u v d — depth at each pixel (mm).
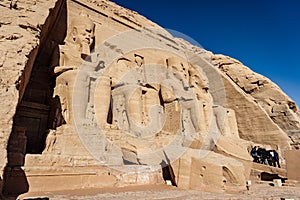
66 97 8383
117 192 5707
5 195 4742
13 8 5629
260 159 13445
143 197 5070
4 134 4375
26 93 8930
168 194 5672
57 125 7875
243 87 20688
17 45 5184
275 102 19500
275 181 9523
